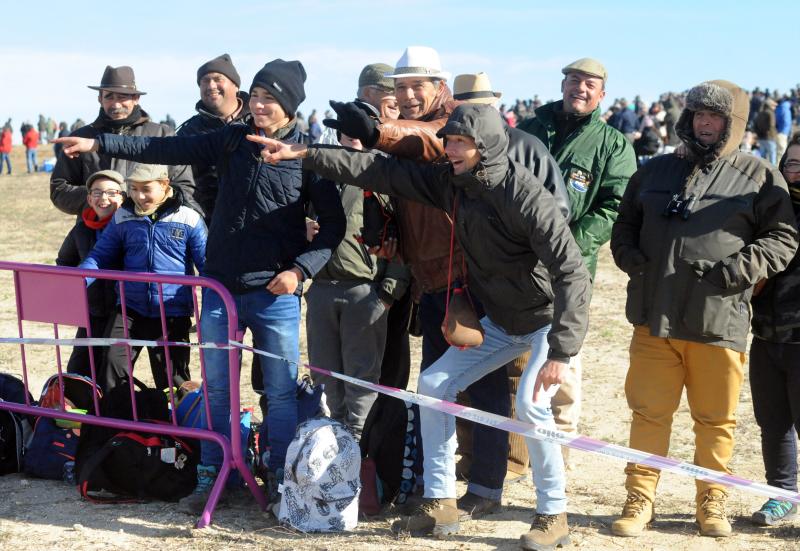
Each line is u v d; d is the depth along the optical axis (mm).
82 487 5066
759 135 23750
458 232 4406
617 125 24656
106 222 6012
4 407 5500
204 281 4820
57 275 5219
